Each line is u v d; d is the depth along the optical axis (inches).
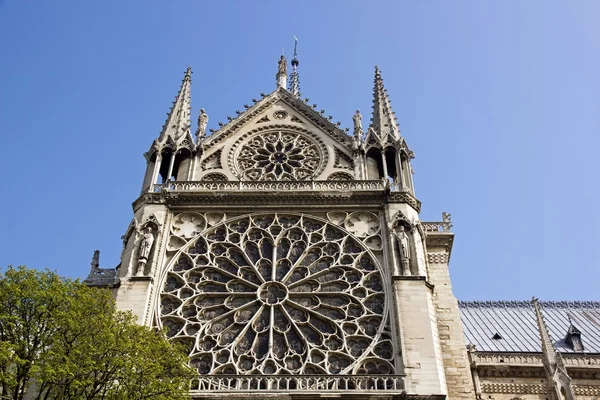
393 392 1307.8
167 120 1951.3
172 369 1181.7
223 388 1337.4
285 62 2265.0
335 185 1739.7
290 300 1520.7
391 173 1862.7
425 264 1595.7
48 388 1112.8
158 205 1679.4
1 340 1102.4
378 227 1656.0
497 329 2151.8
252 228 1653.5
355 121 1924.2
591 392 1742.1
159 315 1491.1
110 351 1118.4
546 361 1659.7
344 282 1551.4
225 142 1908.2
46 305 1147.3
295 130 1940.2
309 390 1312.7
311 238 1635.1
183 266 1589.6
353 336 1450.5
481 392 1713.8
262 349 1444.4
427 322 1443.2
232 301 1530.5
